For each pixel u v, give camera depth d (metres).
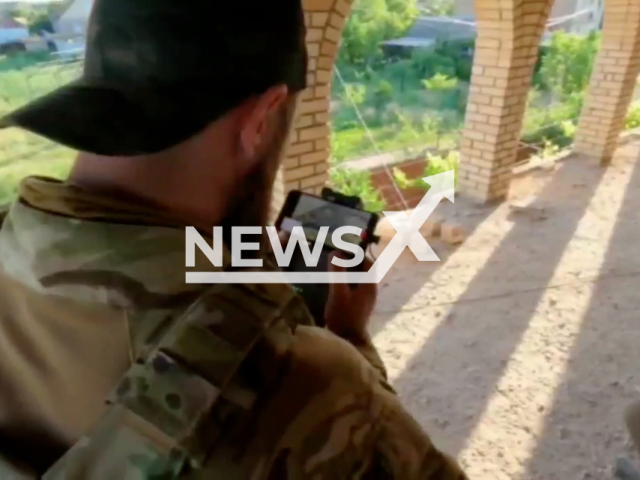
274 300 0.47
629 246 4.19
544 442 2.39
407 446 0.51
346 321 0.92
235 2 0.44
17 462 0.50
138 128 0.44
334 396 0.46
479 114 4.78
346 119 4.75
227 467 0.43
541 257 4.00
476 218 4.64
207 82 0.44
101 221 0.45
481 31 4.52
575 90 6.43
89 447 0.44
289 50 0.49
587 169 5.91
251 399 0.43
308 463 0.45
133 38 0.44
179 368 0.42
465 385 2.72
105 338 0.45
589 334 3.12
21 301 0.48
